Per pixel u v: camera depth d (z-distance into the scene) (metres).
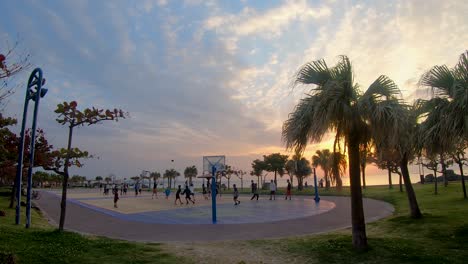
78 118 10.66
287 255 8.48
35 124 12.22
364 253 8.22
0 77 5.60
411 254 7.87
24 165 19.03
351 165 8.90
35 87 12.43
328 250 8.66
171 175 112.19
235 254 8.64
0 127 13.34
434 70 9.29
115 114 10.84
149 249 9.03
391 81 8.42
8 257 6.77
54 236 9.73
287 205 26.17
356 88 8.70
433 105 9.47
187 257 8.27
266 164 67.56
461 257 7.55
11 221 13.16
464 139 8.78
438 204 18.55
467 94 8.13
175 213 20.45
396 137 8.35
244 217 17.78
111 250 8.65
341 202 27.56
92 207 25.31
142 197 42.47
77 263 7.35
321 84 8.84
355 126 8.45
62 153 10.70
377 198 28.72
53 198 37.34
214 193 16.17
